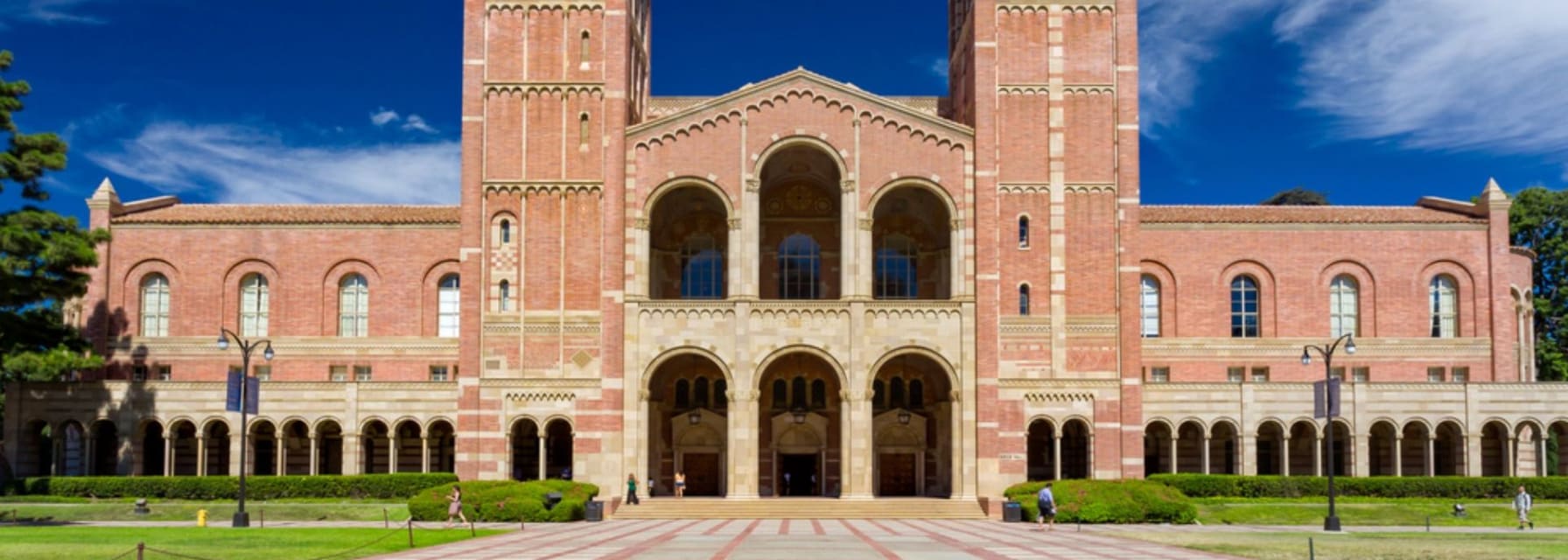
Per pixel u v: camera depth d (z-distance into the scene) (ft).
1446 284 258.78
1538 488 221.66
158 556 124.88
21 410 228.22
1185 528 181.16
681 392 243.19
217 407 230.07
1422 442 249.55
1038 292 222.28
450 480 224.12
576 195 223.71
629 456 217.56
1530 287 271.90
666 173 223.51
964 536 161.48
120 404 229.25
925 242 251.39
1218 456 252.01
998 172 223.92
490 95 225.97
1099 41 227.61
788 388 243.81
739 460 216.95
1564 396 230.68
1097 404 220.23
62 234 201.57
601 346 219.41
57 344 223.71
